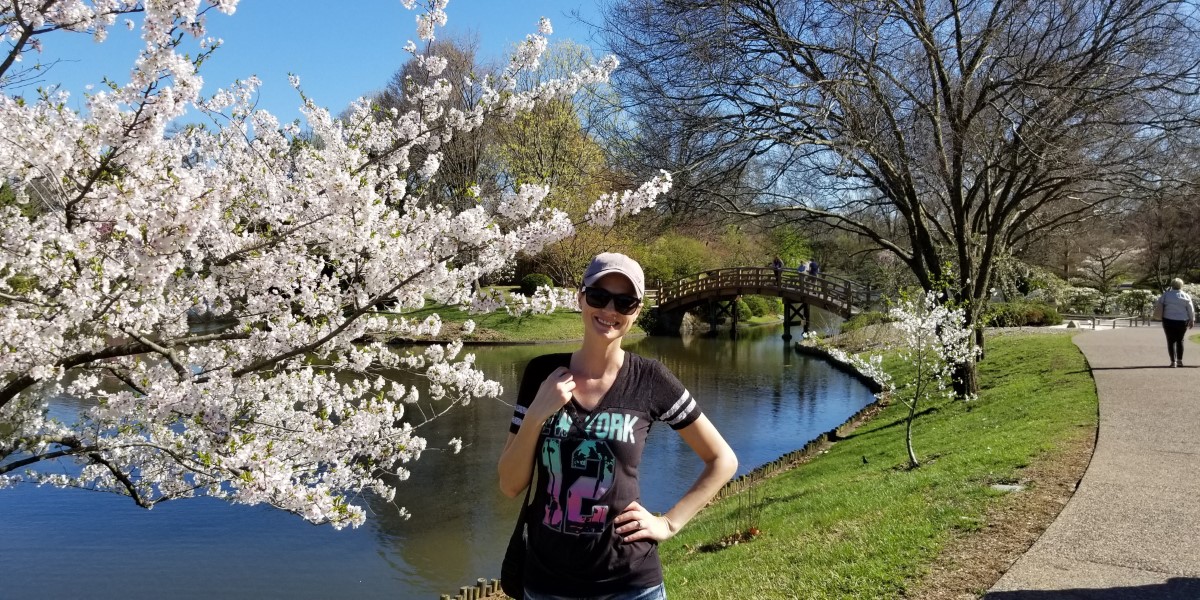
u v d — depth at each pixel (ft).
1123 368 43.93
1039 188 39.58
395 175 18.35
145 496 19.57
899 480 26.71
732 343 111.04
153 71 11.82
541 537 6.90
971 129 38.11
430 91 18.75
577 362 7.18
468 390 21.12
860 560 17.95
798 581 17.58
